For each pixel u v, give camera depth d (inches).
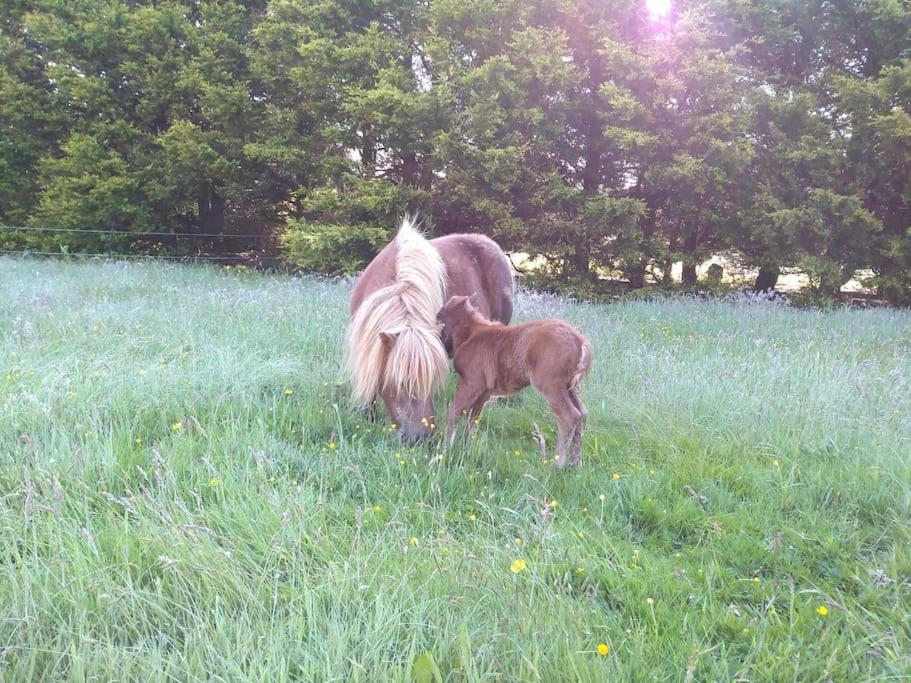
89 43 629.0
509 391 176.4
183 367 208.7
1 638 86.3
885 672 87.9
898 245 529.0
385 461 149.5
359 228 546.3
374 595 96.6
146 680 79.4
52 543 105.1
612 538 127.3
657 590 109.1
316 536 115.2
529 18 568.4
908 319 422.6
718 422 192.7
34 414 157.6
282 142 601.9
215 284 439.5
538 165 577.9
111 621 91.4
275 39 605.0
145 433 163.0
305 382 206.2
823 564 120.6
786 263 549.3
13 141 671.8
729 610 102.3
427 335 155.9
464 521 131.0
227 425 166.2
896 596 106.4
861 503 143.4
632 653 89.0
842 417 185.9
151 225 660.1
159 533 110.5
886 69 533.3
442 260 209.8
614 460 169.0
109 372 193.0
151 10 633.0
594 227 547.5
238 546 112.4
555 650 86.5
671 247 603.8
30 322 252.2
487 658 86.1
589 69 569.6
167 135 609.6
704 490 148.9
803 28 581.3
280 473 147.4
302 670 81.5
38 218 660.7
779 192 554.6
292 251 566.3
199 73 613.3
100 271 478.3
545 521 119.4
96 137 636.7
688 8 557.0
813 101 537.6
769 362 248.4
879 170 555.2
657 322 366.9
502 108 535.5
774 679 88.7
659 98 535.2
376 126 555.8
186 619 93.0
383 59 589.6
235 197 665.0
